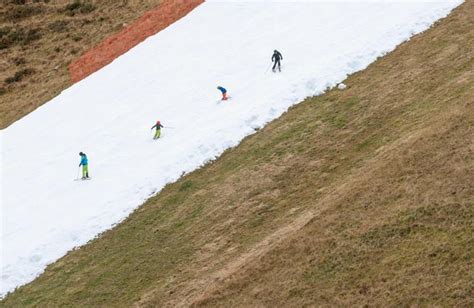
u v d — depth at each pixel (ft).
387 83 151.74
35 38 295.28
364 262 92.12
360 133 134.41
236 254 110.22
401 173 107.55
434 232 91.56
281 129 150.82
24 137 203.00
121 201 146.51
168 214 135.03
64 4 320.91
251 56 199.62
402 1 194.29
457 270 83.71
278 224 114.01
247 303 93.76
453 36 161.48
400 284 85.40
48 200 158.92
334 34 191.72
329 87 162.30
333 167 126.11
